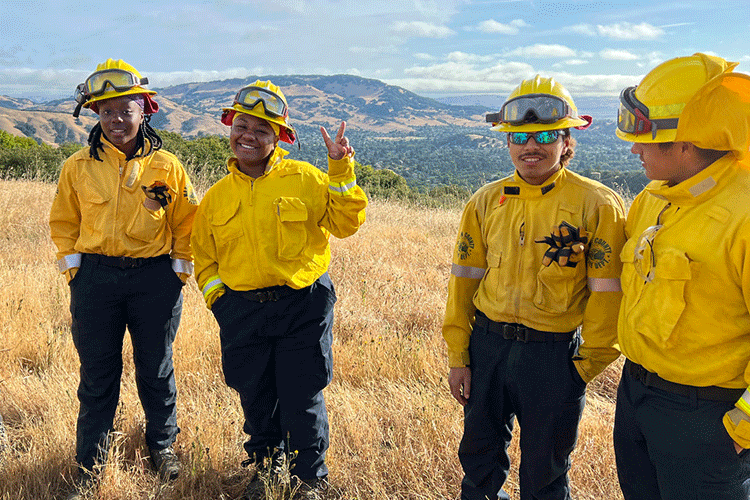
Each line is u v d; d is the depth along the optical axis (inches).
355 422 133.3
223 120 112.3
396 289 231.5
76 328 114.0
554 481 96.4
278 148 111.7
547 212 88.7
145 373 119.1
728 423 67.2
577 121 84.8
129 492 109.4
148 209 113.2
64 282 221.1
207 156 625.9
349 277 244.1
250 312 108.4
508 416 98.3
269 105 103.0
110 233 110.7
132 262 112.3
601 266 85.7
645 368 75.7
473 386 96.5
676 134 67.4
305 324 110.5
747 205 65.4
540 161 86.0
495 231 93.7
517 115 84.7
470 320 100.5
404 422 135.3
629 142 74.9
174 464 119.6
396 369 162.2
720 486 70.4
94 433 114.5
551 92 84.4
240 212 107.2
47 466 115.7
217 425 131.2
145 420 125.8
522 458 94.8
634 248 76.7
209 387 154.4
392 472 118.3
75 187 113.6
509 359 90.9
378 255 283.3
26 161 648.4
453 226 373.4
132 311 115.7
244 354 110.7
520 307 89.4
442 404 141.0
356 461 121.6
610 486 111.0
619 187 259.8
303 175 110.3
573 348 90.7
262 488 112.2
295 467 112.1
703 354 69.7
